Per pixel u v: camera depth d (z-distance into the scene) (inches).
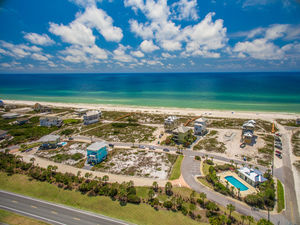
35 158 2815.0
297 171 2444.6
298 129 4033.0
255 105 6476.4
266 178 2218.3
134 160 2751.0
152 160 2743.6
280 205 1829.5
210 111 5821.9
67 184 2139.5
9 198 1929.1
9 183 2181.3
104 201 1878.7
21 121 4495.6
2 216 1665.8
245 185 2160.4
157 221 1621.6
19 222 1595.7
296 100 7057.1
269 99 7401.6
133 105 7076.8
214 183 2134.6
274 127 4148.6
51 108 6333.7
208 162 2647.6
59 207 1801.2
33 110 5949.8
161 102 7529.5
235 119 4822.8
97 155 2652.6
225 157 2824.8
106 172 2431.1
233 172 2421.3
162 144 3309.5
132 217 1668.3
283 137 3612.2
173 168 2514.8
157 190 2053.4
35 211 1744.6
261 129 4042.8
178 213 1713.8
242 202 1863.9
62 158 2802.7
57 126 4325.8
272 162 2664.9
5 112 5634.8
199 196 1948.8
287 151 3009.4
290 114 5206.7
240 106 6402.6
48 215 1694.1
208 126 4343.0
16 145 3284.9
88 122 4581.7
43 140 3176.7
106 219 1647.4
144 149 3122.5
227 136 3614.7
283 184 2188.7
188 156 2859.3
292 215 1708.9
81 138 3641.7
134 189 1994.3
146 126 4355.3
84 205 1828.2
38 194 1996.8
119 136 3742.6
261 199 1827.0
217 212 1720.0
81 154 2938.0
